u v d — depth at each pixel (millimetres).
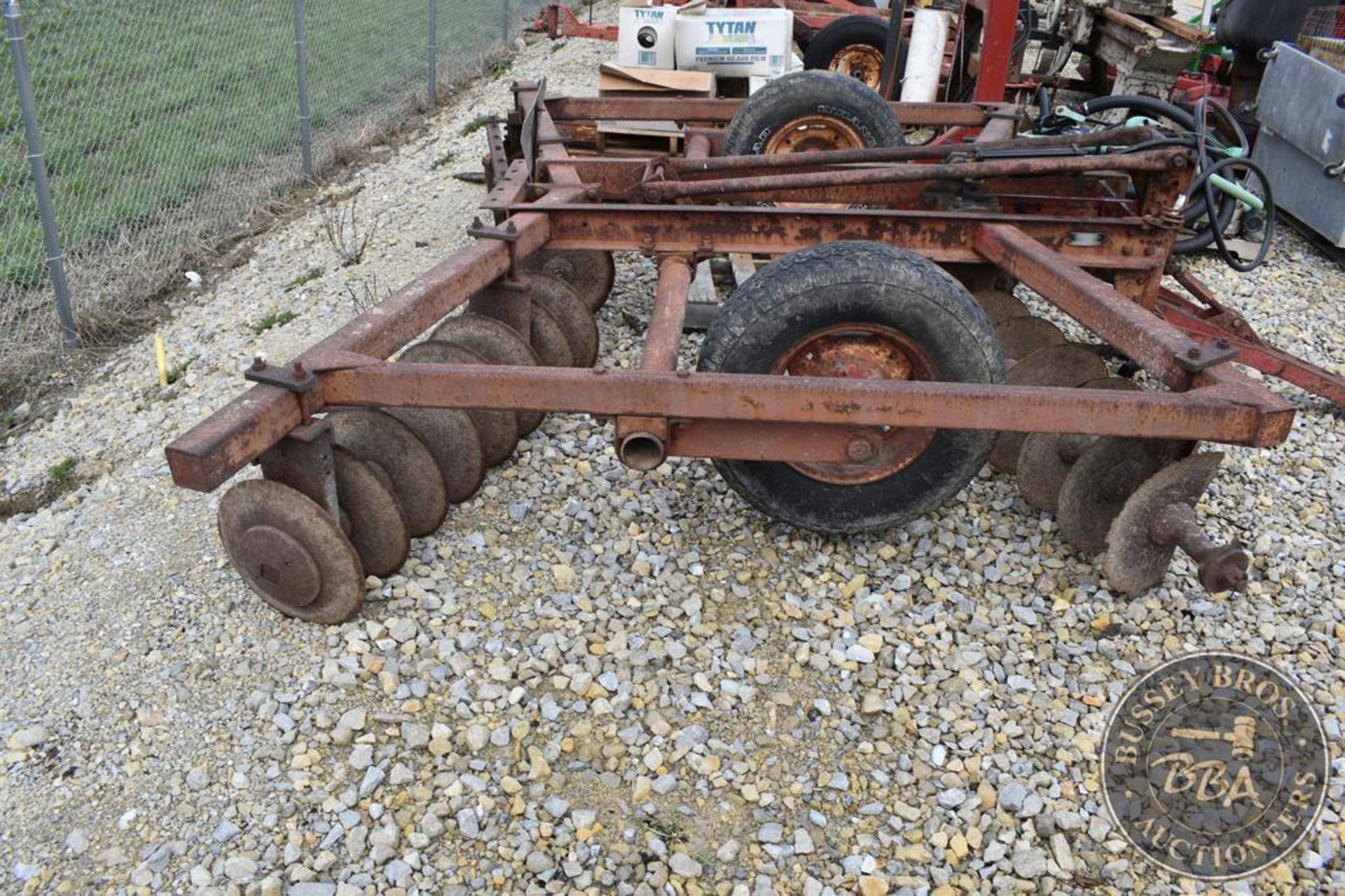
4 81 9891
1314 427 4996
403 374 3271
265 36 12508
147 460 4855
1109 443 3596
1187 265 6906
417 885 2705
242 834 2836
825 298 3502
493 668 3311
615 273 6156
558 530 3973
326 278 6746
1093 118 7770
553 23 9750
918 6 9039
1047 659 3420
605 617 3537
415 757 3043
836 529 3809
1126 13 7969
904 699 3268
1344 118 6531
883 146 5992
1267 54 7395
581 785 2977
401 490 3738
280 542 3262
